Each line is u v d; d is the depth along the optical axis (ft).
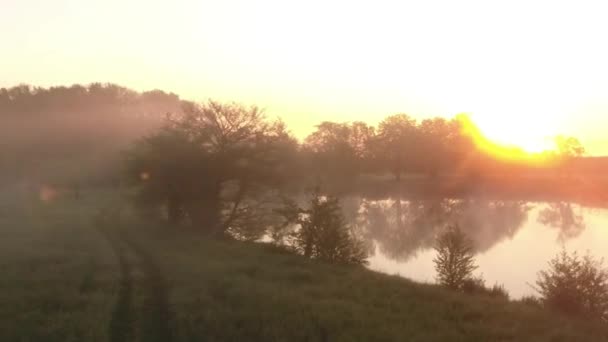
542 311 53.93
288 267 73.87
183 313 45.68
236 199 137.18
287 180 142.92
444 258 75.61
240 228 133.90
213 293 54.19
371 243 137.69
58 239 96.12
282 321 43.73
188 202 134.21
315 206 95.81
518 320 47.75
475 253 120.57
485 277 94.43
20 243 89.56
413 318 46.75
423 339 40.47
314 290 57.06
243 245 98.53
